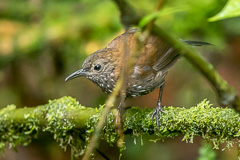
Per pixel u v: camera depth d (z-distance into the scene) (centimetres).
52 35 1290
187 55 310
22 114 747
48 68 1349
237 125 569
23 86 1380
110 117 659
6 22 1401
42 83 1365
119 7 314
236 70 1277
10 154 1320
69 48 1293
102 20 1254
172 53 686
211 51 1263
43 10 1393
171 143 1316
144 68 671
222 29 1235
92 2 1341
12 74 1380
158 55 679
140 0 1059
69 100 732
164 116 628
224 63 1305
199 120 594
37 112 737
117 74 702
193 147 1302
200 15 1098
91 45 1263
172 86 1315
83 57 1274
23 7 1410
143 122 642
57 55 1325
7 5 1421
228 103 320
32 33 1330
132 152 1298
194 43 757
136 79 672
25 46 1316
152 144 1306
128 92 695
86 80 1347
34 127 743
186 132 613
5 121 760
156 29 315
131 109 665
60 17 1345
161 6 350
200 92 1274
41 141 1326
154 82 688
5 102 1372
